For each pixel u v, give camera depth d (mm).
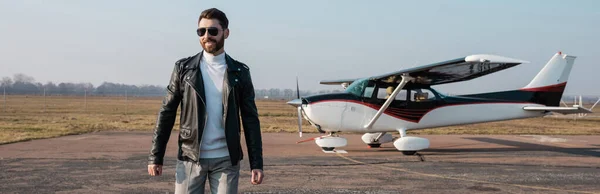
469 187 5988
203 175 2656
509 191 5754
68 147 9891
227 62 2645
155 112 29719
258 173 2709
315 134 14328
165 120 2723
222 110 2590
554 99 11109
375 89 9695
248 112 2725
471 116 10398
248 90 2707
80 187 5664
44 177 6305
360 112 9625
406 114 9875
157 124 2730
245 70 2703
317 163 7961
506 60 7965
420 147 9344
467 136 14398
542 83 11016
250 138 2732
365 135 10852
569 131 17250
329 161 8242
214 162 2625
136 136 12828
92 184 5859
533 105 10891
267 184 6012
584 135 15484
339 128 9633
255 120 2742
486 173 7117
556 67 11133
